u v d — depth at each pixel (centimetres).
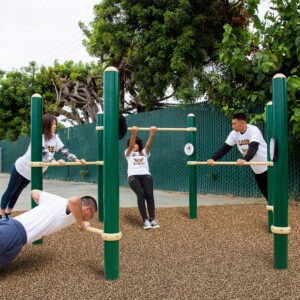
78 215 330
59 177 1675
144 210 524
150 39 1051
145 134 1112
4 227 317
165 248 416
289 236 458
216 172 887
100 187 580
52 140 482
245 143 531
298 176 728
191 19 1002
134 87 1434
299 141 709
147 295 279
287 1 685
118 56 1207
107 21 1168
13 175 498
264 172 533
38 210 340
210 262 363
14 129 2350
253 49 765
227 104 821
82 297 276
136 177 543
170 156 1023
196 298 273
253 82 768
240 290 288
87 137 1424
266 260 368
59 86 1928
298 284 301
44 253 397
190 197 591
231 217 594
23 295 280
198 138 925
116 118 315
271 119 477
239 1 955
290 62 714
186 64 997
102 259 376
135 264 358
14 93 2302
